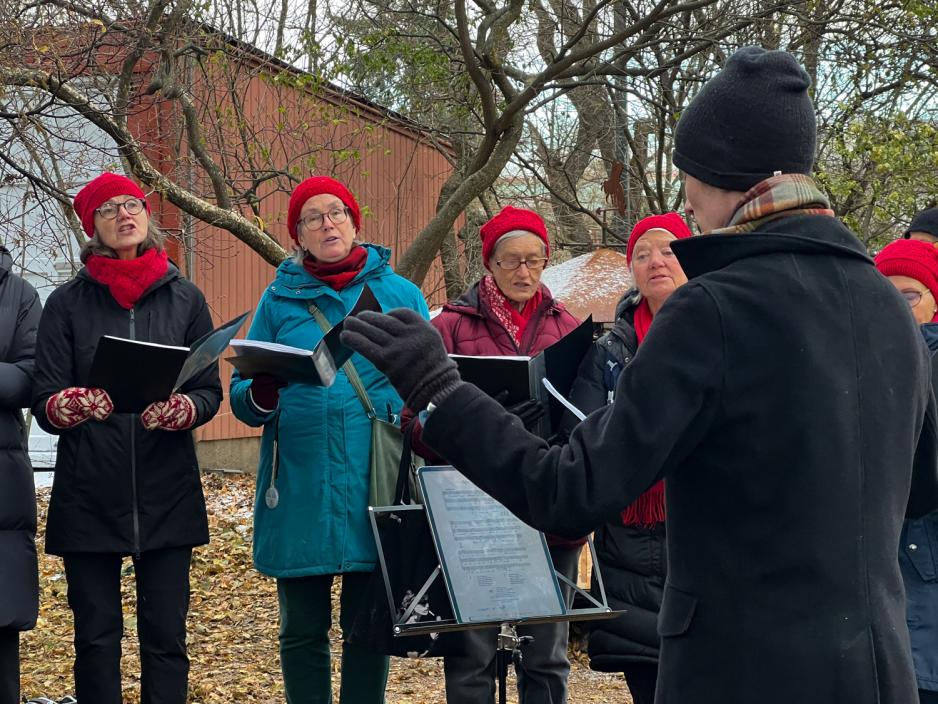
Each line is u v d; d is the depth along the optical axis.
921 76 11.19
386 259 4.50
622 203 13.34
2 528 4.18
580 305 7.43
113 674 4.31
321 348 3.38
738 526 1.93
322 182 4.35
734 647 1.89
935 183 10.10
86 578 4.29
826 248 2.01
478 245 16.12
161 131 9.95
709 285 1.96
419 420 2.05
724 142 2.06
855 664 1.85
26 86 7.27
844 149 10.21
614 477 1.87
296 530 4.11
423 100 12.61
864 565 1.89
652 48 12.68
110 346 3.74
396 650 3.48
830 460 1.90
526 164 14.71
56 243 8.20
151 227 4.60
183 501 4.38
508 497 1.98
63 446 4.30
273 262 9.47
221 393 4.47
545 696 4.16
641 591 3.63
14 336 4.33
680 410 1.89
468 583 3.27
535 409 3.38
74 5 7.27
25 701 5.59
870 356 1.97
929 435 2.24
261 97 12.44
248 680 6.25
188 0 8.63
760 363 1.91
